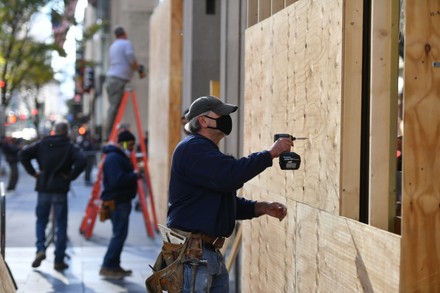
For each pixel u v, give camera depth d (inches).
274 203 311.0
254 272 410.3
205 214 282.0
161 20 834.2
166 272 283.3
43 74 2050.9
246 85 426.9
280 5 402.3
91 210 766.5
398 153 301.0
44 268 595.5
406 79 236.7
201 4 657.0
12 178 1309.1
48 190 579.2
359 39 278.8
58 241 587.2
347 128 279.7
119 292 512.4
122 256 655.8
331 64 289.0
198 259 280.2
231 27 514.6
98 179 763.4
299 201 328.8
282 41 355.3
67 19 2003.0
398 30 267.1
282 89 354.3
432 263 236.7
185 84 697.6
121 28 852.0
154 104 908.0
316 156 305.9
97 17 2797.7
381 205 267.1
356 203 281.1
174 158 286.7
